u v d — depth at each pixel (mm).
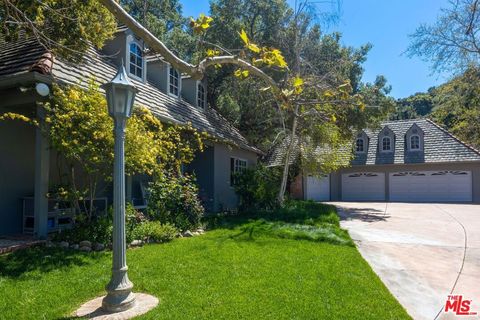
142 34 2936
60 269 5340
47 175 7238
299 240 8172
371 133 25797
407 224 11672
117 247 4066
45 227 7211
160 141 8594
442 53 14875
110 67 10062
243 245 7367
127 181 9227
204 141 13266
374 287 4918
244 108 18766
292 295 4461
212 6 17156
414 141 24391
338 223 11430
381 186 24766
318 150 18094
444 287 5215
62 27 6895
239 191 13609
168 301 4219
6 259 5766
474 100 21062
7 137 7938
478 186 22547
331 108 13195
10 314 3824
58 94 6516
